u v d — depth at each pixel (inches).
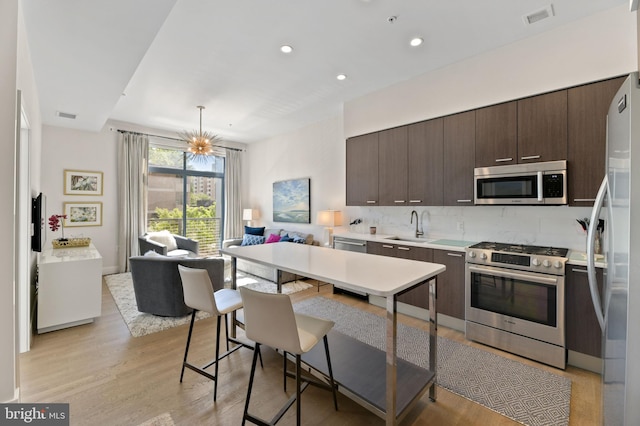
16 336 74.3
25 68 88.4
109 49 94.4
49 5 73.5
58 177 189.2
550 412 73.1
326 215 181.3
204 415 72.2
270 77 139.1
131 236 213.6
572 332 92.3
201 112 191.2
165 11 77.0
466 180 123.7
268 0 86.6
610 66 91.0
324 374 75.6
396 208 166.7
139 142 217.9
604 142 92.3
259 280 196.9
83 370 90.9
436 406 75.6
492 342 107.0
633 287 39.1
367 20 96.4
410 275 68.7
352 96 165.0
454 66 126.5
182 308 130.6
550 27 100.8
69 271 119.8
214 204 271.0
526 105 108.0
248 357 99.7
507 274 102.2
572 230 108.7
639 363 39.1
